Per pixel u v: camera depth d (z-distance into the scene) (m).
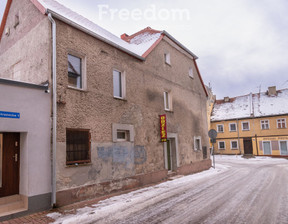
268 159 29.77
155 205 7.14
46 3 9.20
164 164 12.54
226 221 5.54
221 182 11.27
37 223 5.69
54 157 6.99
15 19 9.41
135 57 11.23
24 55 8.57
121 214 6.29
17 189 6.72
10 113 6.30
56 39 7.58
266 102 36.72
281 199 7.58
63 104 7.51
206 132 19.08
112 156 9.16
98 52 9.13
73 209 6.82
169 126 13.52
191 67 17.75
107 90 9.32
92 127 8.45
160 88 13.07
